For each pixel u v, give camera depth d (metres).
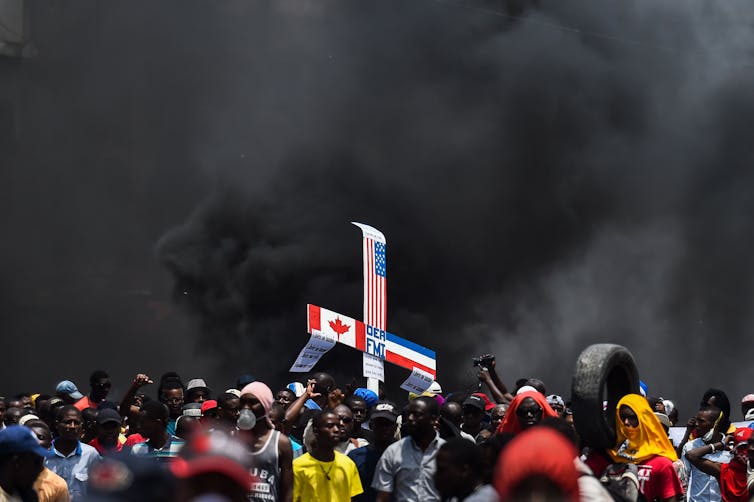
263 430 18.72
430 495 18.67
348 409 20.86
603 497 12.40
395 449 19.05
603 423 16.56
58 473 21.48
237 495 7.30
